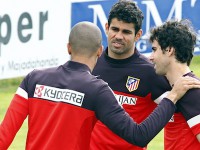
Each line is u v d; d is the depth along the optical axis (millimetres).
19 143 37938
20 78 52750
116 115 17438
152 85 21859
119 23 21828
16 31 48188
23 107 18266
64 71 18109
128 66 22094
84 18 49750
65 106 17641
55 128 17656
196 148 18547
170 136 19062
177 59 18766
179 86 17922
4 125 18141
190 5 52000
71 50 18266
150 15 50562
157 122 17391
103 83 17812
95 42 18094
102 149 22016
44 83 18094
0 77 48281
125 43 21859
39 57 49062
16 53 48438
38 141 17906
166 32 18719
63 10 49281
